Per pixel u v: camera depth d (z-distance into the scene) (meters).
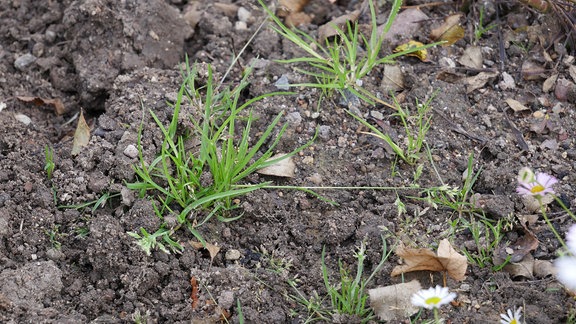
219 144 0.93
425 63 0.99
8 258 0.87
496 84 0.98
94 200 0.89
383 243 0.86
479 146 0.93
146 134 0.92
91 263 0.86
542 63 0.99
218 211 0.89
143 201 0.88
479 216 0.89
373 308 0.83
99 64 0.99
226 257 0.87
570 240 0.84
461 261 0.83
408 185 0.91
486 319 0.82
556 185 0.91
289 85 0.94
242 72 0.98
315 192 0.90
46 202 0.89
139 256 0.86
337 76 0.95
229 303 0.84
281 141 0.93
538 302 0.83
